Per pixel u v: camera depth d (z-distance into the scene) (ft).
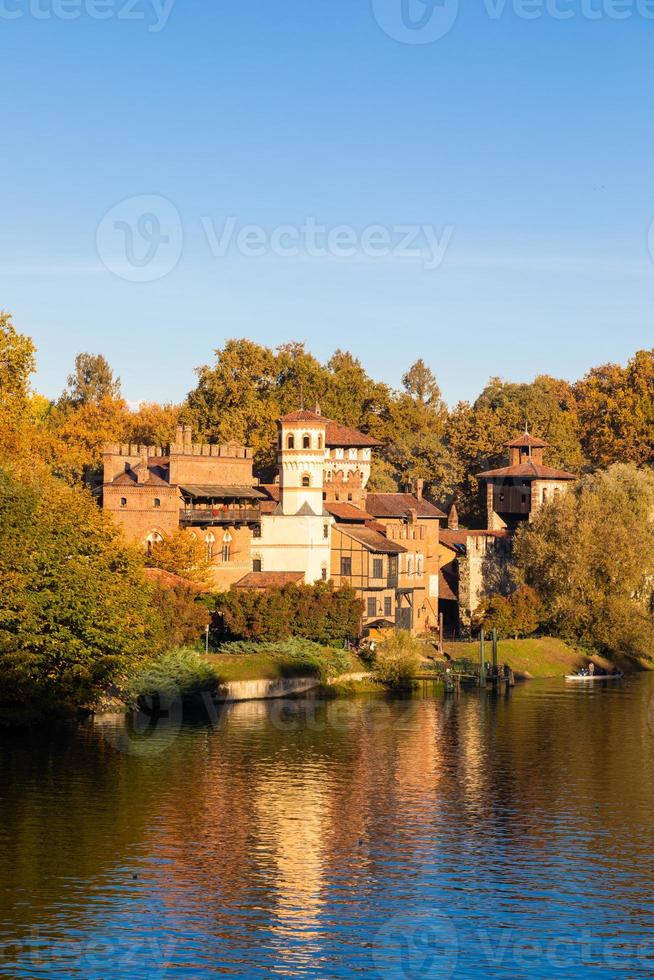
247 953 183.11
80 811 249.55
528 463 619.67
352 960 181.78
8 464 398.62
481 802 262.88
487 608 513.86
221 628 433.07
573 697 416.26
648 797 268.00
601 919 197.77
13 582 312.91
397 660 430.61
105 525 371.35
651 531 526.16
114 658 335.88
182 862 219.82
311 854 225.76
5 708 321.32
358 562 509.35
